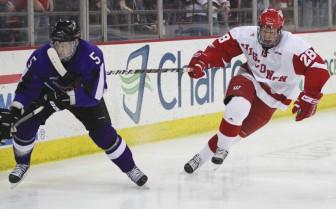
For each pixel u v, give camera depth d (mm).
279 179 14641
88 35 18312
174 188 13867
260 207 12375
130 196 13289
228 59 14539
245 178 14734
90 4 18375
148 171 15570
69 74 12797
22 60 16391
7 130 12617
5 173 15625
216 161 14156
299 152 17797
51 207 12555
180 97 20516
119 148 13648
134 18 19516
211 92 21578
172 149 18469
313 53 13773
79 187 14102
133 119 19109
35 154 16609
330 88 26703
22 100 12961
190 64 14531
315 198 13023
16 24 16656
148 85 19531
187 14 21109
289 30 24922
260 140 19656
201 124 21281
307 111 13695
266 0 23859
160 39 20031
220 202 12742
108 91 18391
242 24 23141
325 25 26641
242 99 13859
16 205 12742
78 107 13312
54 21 17562
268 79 14117
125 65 18891
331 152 17781
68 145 17375
